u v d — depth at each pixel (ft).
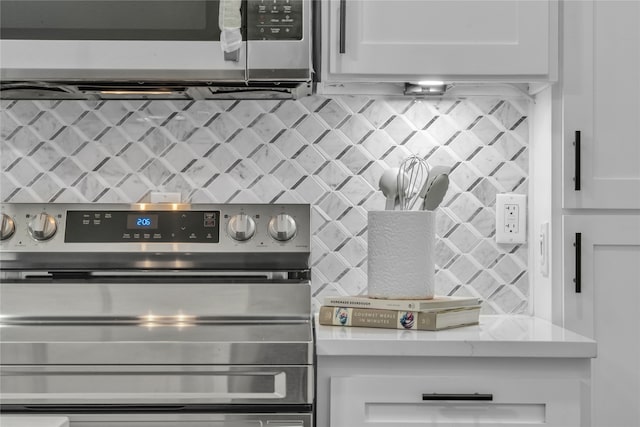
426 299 5.80
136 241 5.62
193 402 5.04
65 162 6.79
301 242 5.61
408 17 5.85
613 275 6.11
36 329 5.10
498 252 6.85
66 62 5.52
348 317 5.78
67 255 5.60
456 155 6.86
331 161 6.84
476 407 5.11
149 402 5.04
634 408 6.05
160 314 5.33
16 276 5.77
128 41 5.52
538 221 6.58
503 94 6.70
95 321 5.32
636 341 6.07
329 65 5.84
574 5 6.11
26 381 5.03
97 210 5.69
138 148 6.81
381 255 5.83
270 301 5.32
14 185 6.79
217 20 5.52
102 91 6.23
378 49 5.84
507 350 5.07
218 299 5.33
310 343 5.06
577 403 5.08
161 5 5.53
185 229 5.65
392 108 6.86
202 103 6.83
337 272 6.82
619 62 6.11
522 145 6.86
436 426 5.10
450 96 6.77
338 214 6.83
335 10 5.85
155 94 6.45
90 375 5.04
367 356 5.12
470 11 5.86
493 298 6.84
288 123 6.84
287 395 5.04
